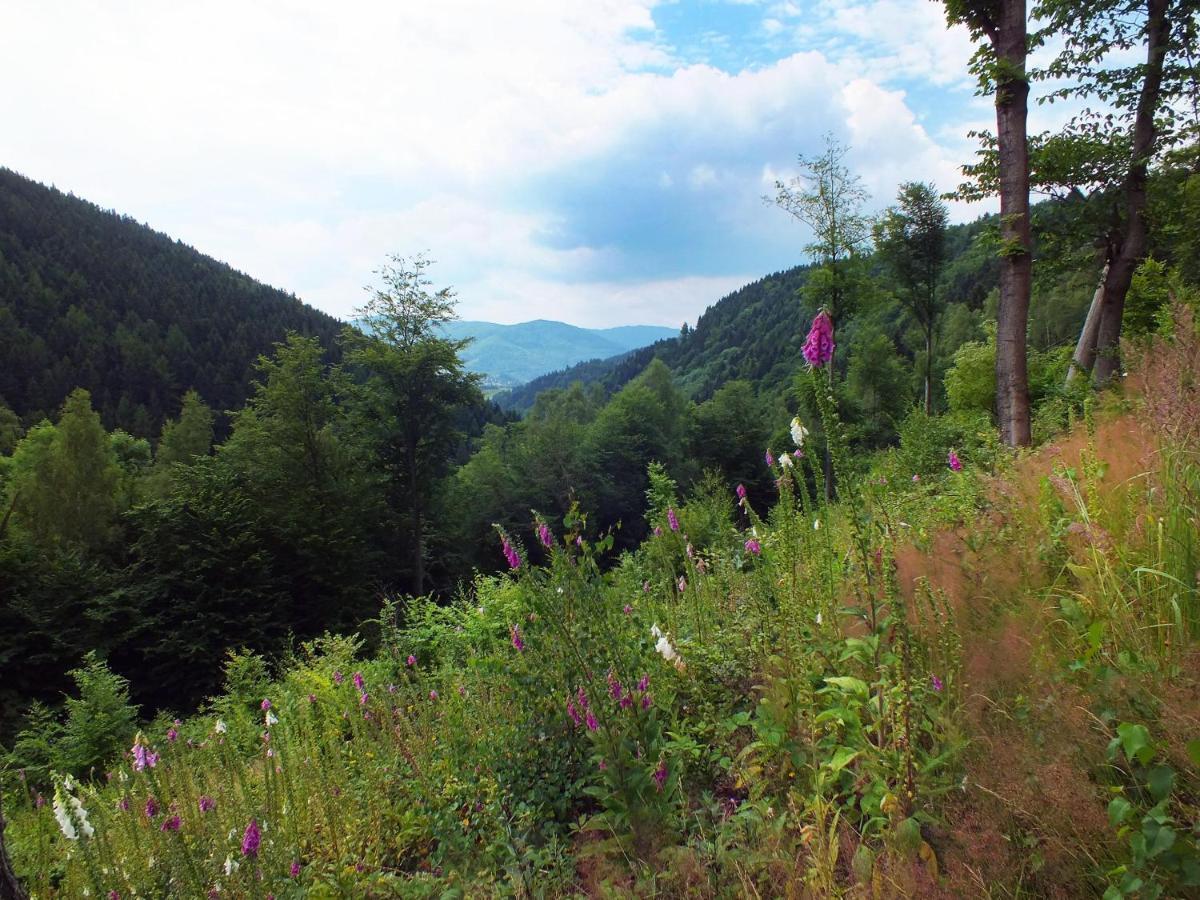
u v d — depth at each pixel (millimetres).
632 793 2713
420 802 3498
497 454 47594
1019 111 9492
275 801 3570
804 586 3482
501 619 7883
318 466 28734
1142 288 13078
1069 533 3006
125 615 19641
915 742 2203
